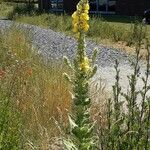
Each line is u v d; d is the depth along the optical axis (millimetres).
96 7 20375
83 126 2430
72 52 8836
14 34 7551
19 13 19438
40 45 9242
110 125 2820
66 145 2438
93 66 2336
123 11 19484
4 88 3805
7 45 6648
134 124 2742
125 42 11047
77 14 2246
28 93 4156
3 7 23516
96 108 3836
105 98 4070
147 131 2646
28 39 7961
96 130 3029
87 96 2400
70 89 4199
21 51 6473
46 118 3709
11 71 4762
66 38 10781
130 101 2859
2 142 2734
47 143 3264
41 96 4023
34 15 17297
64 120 3756
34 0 29000
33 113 3738
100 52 8984
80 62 2320
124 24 15594
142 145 2648
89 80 2383
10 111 3141
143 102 2838
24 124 3531
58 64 5785
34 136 3410
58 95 4012
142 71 7121
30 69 4836
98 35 12250
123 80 6527
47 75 4711
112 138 2707
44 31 11922
